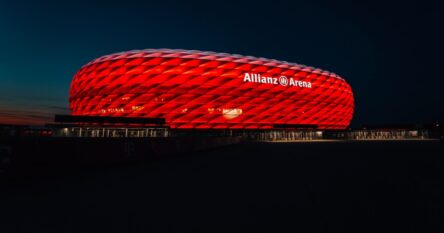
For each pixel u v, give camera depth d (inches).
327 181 351.3
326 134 3299.7
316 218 194.1
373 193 278.4
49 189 290.4
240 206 226.4
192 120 2501.2
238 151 1040.2
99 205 227.1
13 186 305.4
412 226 176.6
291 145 1717.5
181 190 290.7
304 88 2925.7
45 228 171.5
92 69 2664.9
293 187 310.0
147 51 2623.0
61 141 398.6
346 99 3417.8
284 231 167.6
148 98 2444.6
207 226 176.6
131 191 283.9
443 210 214.1
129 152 543.2
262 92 2687.0
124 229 170.6
